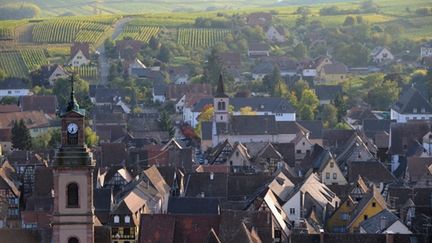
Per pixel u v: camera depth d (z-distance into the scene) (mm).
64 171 160375
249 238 190000
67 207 161500
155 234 199375
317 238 187875
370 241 187000
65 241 162000
